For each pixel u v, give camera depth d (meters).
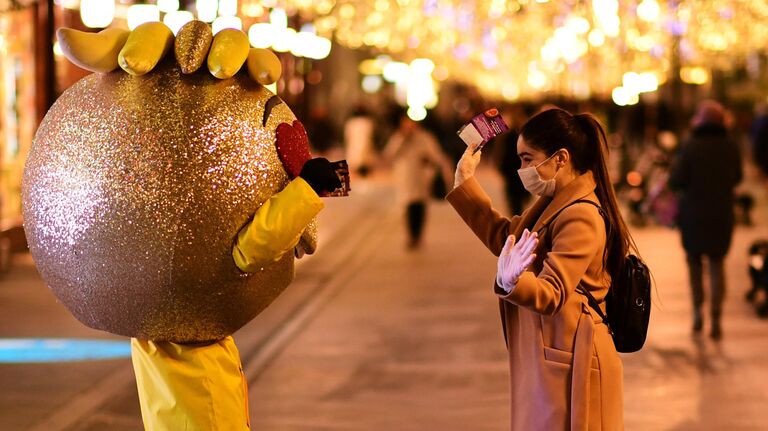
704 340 10.48
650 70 19.45
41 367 9.38
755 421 7.74
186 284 4.58
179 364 4.87
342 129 46.12
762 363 9.52
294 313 12.33
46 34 14.34
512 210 18.92
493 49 25.77
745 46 24.48
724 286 10.54
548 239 4.80
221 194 4.51
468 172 5.30
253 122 4.62
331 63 48.72
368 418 7.96
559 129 4.84
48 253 4.72
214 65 4.51
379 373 9.38
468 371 9.42
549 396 4.70
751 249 12.39
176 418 4.88
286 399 8.53
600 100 26.69
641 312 4.88
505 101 46.53
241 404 5.01
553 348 4.72
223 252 4.56
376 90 51.06
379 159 41.66
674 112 29.92
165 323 4.70
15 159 16.42
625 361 9.66
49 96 14.45
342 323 11.70
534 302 4.39
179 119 4.51
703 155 10.53
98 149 4.53
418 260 16.92
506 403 8.35
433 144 18.34
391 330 11.30
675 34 16.62
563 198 4.82
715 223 10.45
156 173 4.48
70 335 10.77
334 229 21.41
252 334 11.09
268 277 4.84
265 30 13.32
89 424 7.65
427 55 29.53
